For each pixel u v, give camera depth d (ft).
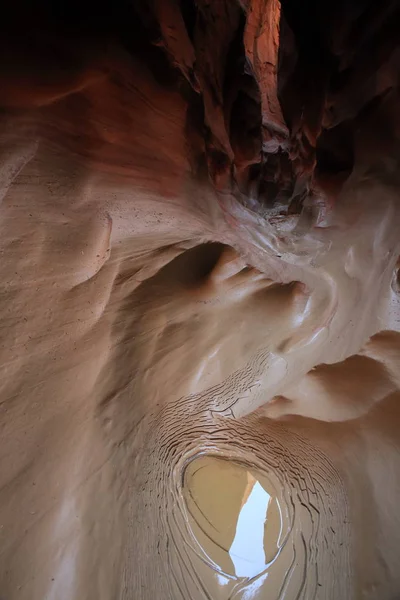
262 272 17.46
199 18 14.98
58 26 8.23
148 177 11.94
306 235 19.44
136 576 11.10
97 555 9.97
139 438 13.29
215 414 17.34
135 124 11.05
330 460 15.25
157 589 11.73
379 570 11.94
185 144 13.74
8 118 7.45
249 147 23.77
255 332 17.43
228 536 15.38
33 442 8.86
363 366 15.28
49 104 8.34
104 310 11.66
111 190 10.60
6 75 7.32
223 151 18.80
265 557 15.29
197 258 15.23
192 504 15.70
